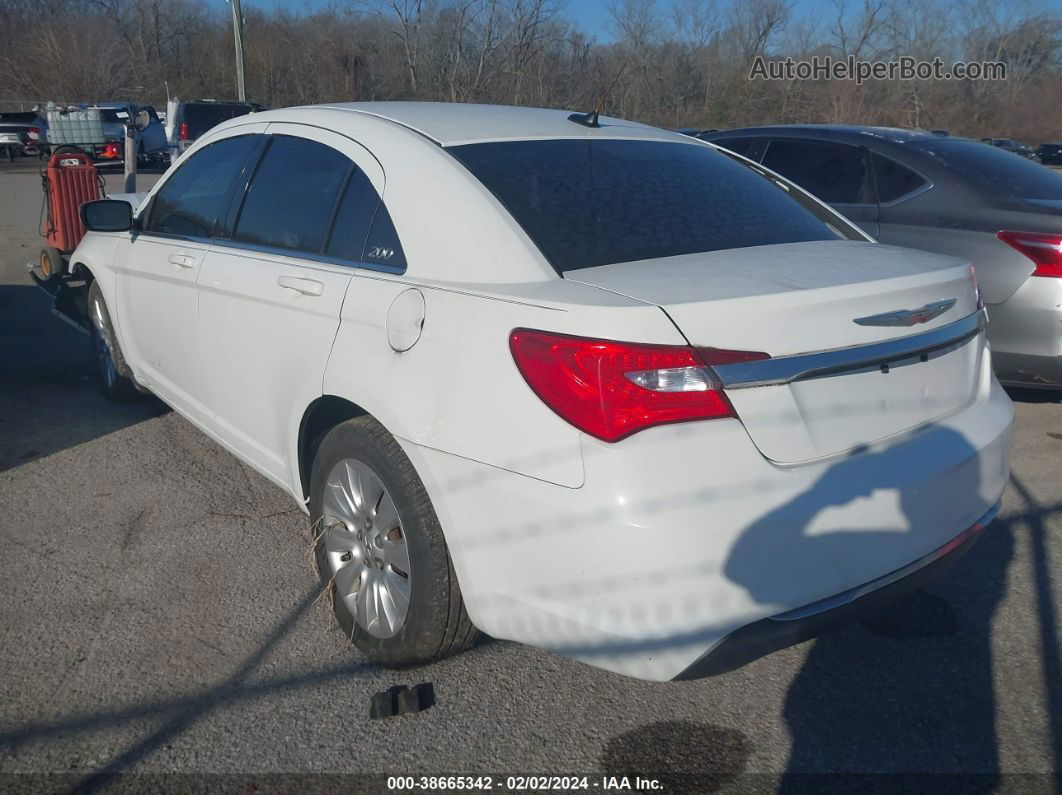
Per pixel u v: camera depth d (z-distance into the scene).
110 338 5.20
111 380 5.38
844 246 3.02
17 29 47.12
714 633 2.21
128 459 4.66
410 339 2.67
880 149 5.77
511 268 2.58
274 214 3.54
